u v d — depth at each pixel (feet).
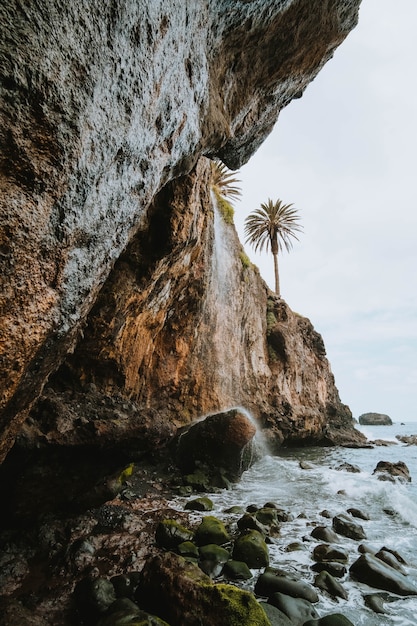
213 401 53.47
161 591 13.58
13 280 8.09
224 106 24.26
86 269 11.29
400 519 27.55
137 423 21.21
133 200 13.73
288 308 91.76
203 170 36.17
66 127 8.24
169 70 13.71
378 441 90.43
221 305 62.13
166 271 31.83
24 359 9.27
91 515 21.94
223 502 30.48
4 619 11.94
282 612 13.96
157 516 24.73
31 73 7.14
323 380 95.81
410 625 14.17
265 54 24.56
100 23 8.91
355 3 25.86
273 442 65.36
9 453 16.15
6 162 7.27
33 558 16.89
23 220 7.84
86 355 27.61
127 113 11.14
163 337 43.73
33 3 6.94
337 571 17.87
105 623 11.98
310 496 33.76
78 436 18.30
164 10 11.98
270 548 20.93
